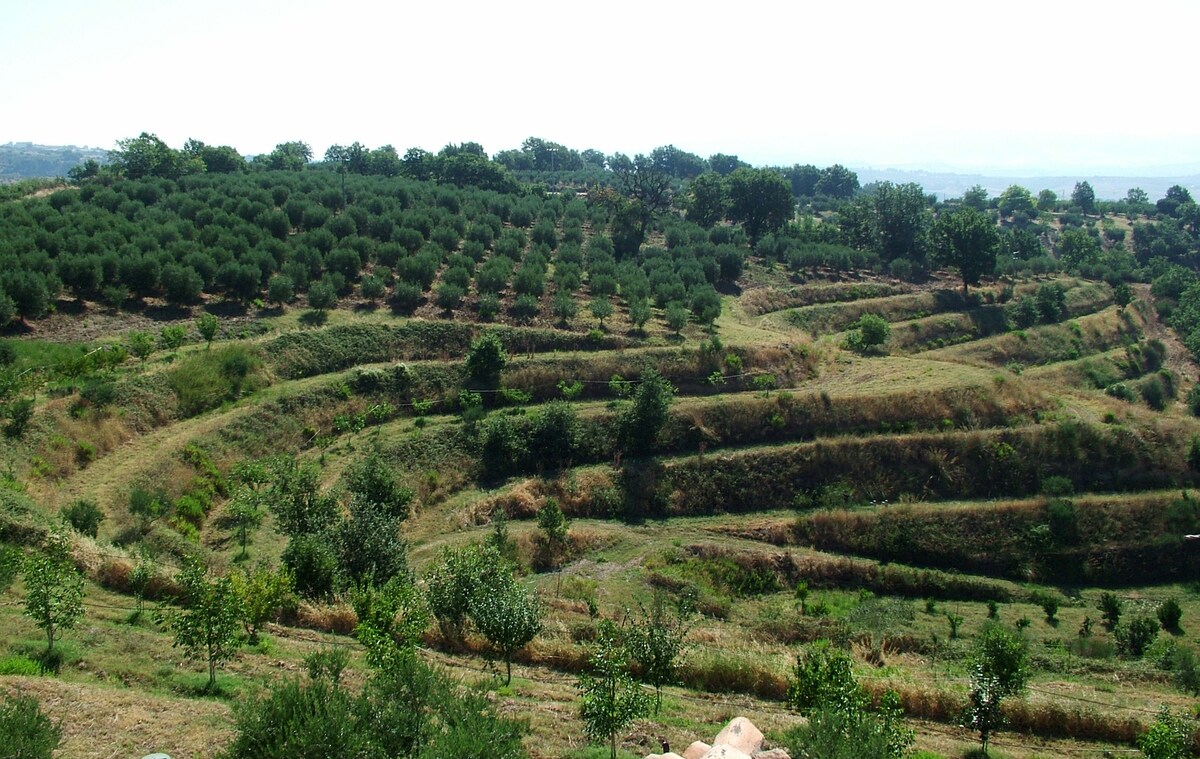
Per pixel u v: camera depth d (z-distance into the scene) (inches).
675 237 3636.8
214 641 743.1
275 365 1989.4
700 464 1951.3
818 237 4237.2
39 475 1357.0
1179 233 5201.8
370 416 1955.0
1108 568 1763.0
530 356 2242.9
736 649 1052.5
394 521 1254.9
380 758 522.9
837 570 1706.4
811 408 2127.2
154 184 3171.8
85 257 2059.5
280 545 1445.6
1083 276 4192.9
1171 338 3646.7
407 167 4938.5
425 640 962.7
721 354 2348.7
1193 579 1754.4
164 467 1517.0
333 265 2509.8
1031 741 856.3
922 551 1781.5
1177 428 2059.5
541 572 1587.1
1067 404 2298.2
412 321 2289.6
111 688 700.7
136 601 952.9
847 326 3154.5
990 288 3683.6
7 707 526.3
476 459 1900.8
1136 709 906.7
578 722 749.3
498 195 3976.4
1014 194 6683.1
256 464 1567.4
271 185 3526.1
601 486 1881.2
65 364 1626.5
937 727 869.8
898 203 4087.1
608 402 2140.7
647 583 1545.3
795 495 1929.1
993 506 1861.5
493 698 795.4
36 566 778.2
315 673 642.2
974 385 2233.0
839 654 912.9
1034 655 1216.2
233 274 2224.4
